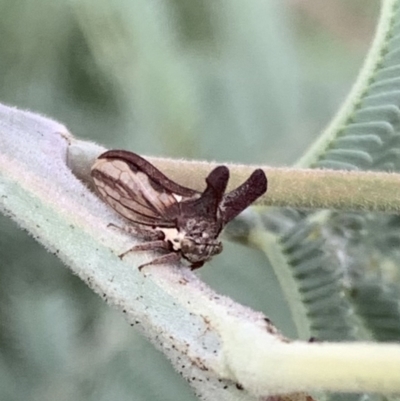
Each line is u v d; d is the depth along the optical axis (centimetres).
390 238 5
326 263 5
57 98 8
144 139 8
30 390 7
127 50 8
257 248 5
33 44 8
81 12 8
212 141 8
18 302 7
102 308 7
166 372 7
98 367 7
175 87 8
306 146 8
